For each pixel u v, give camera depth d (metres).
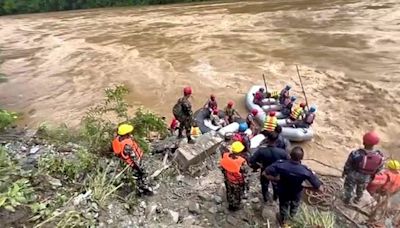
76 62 16.12
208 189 5.92
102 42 18.84
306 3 22.97
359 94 11.40
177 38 18.44
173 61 15.33
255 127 9.34
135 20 23.41
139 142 6.72
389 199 5.67
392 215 5.50
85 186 5.29
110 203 5.13
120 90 8.43
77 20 25.23
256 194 5.95
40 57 17.09
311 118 9.47
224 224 5.23
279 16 20.59
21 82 14.29
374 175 5.58
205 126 9.73
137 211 5.23
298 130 9.34
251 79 13.06
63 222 4.47
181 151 6.49
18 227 4.28
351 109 10.67
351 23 17.95
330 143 9.30
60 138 7.33
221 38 17.78
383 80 12.08
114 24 22.78
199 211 5.43
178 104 7.90
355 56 14.12
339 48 15.03
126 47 17.69
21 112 11.84
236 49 16.03
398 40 15.26
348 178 5.72
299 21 19.25
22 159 5.99
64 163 5.62
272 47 15.88
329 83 12.27
